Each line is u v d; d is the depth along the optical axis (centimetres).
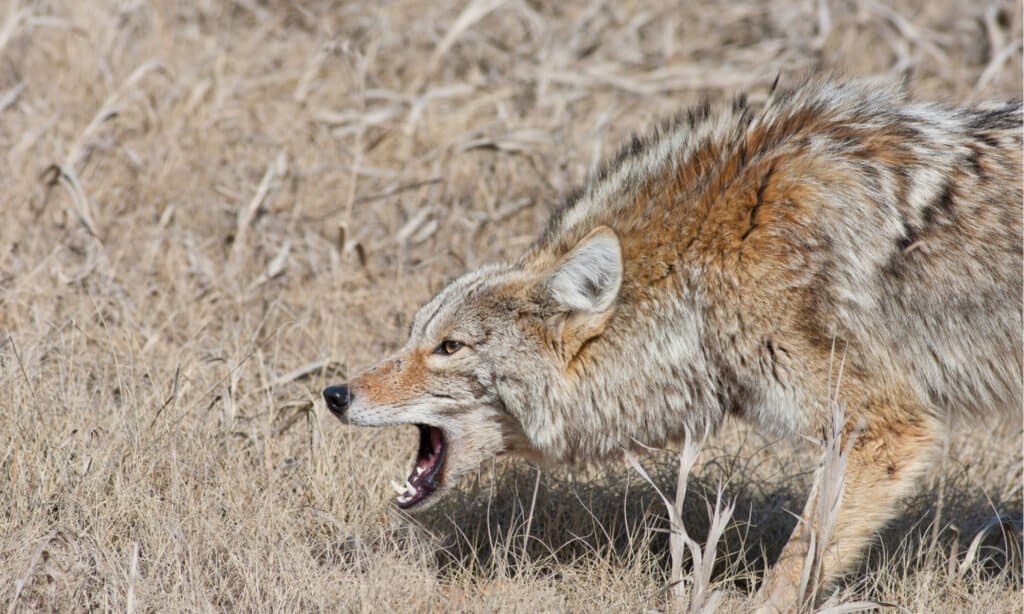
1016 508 1198
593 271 999
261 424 1184
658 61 2048
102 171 1656
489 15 2105
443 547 1077
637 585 1012
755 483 1197
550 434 1049
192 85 1811
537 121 1819
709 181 1002
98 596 932
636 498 1161
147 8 2031
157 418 1130
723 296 979
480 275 1069
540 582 1009
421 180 1689
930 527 1088
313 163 1720
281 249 1516
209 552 987
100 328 1321
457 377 1039
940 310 977
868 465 966
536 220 1639
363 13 2091
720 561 1102
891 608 984
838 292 957
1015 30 2061
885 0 2206
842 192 973
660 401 1030
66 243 1477
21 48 1906
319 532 1080
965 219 980
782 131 1016
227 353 1302
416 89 1909
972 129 1020
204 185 1642
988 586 1041
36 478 1048
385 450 1200
